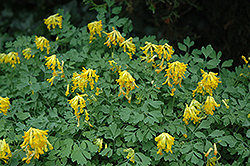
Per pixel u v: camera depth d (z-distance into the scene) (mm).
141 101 2080
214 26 3777
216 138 1856
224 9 3531
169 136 1638
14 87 2312
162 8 3760
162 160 1987
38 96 2238
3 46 4242
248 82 2150
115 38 2166
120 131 1908
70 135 1946
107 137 1890
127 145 1925
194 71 2125
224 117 1945
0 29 4660
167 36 3852
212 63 2135
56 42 2473
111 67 2148
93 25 2217
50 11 4648
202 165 1832
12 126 2035
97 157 1996
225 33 3588
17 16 4832
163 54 2035
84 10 4336
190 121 1950
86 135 1903
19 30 4664
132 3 3477
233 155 2064
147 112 1896
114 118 2014
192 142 1923
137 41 2342
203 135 1887
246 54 3193
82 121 1954
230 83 2145
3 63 2447
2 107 1759
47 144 1722
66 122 1956
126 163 1820
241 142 1907
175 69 1839
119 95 1860
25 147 1642
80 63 2328
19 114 1960
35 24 4691
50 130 1882
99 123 2018
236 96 2068
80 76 1813
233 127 2051
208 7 3771
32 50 2354
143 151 2012
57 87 2184
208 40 3869
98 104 2025
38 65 2359
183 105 2023
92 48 2443
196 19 3930
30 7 4781
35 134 1505
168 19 3635
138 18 3955
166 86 2078
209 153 1833
